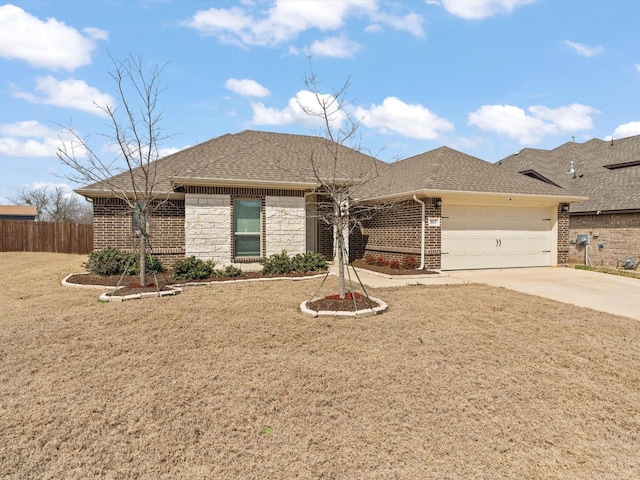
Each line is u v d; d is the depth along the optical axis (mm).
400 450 3371
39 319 6855
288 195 13266
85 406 3977
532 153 27672
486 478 3043
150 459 3221
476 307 7930
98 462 3166
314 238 16250
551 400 4258
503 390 4453
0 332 6141
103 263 11453
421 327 6570
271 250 13055
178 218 13969
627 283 11203
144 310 7391
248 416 3863
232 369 4895
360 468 3143
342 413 3951
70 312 7301
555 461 3262
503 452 3367
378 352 5480
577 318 7301
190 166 13500
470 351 5559
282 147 17078
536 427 3752
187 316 7023
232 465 3166
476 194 13031
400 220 14242
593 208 18766
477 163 16094
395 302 8359
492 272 13219
